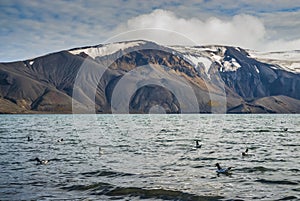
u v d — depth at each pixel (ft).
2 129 318.65
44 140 202.18
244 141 193.57
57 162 118.21
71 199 72.69
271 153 142.10
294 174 97.30
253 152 145.38
